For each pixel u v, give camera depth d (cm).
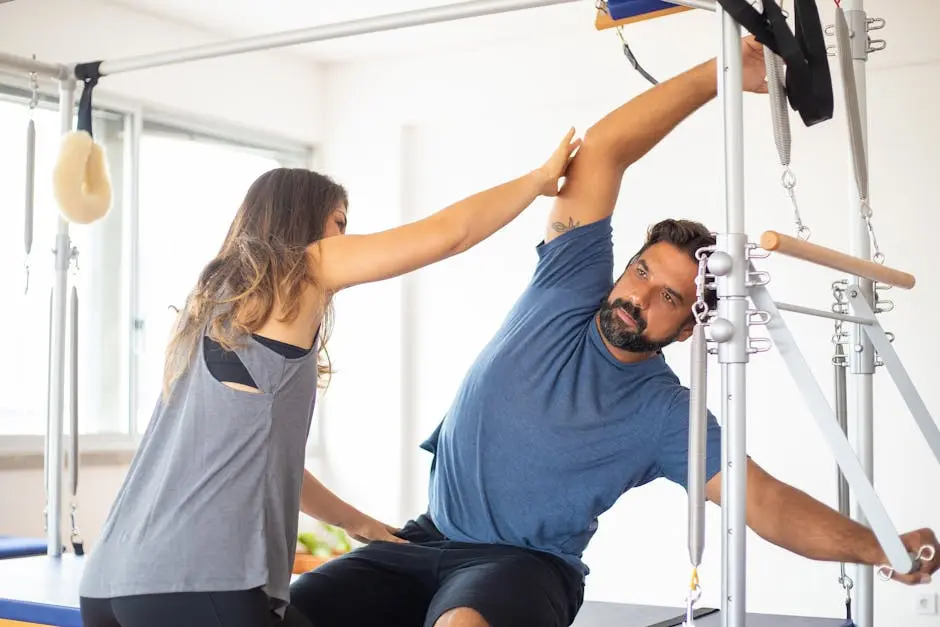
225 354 187
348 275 195
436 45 618
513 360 241
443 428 253
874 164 507
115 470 518
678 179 556
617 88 573
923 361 495
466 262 618
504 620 206
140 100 543
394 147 638
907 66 503
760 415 525
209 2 536
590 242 252
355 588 238
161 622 180
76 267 337
